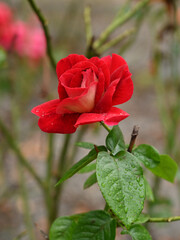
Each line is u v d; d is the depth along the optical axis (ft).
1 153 4.39
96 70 1.65
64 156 2.63
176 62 3.65
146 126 6.25
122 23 2.61
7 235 4.18
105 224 1.71
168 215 3.34
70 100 1.61
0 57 2.58
